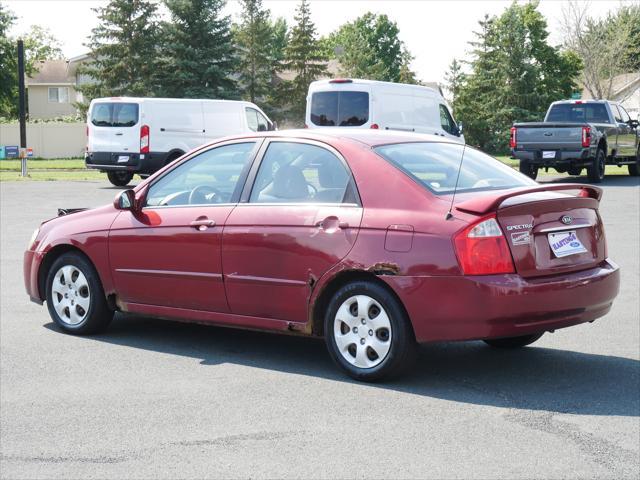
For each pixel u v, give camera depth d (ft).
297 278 19.56
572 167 78.59
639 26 188.34
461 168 20.02
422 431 15.53
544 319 17.89
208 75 183.52
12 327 24.66
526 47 210.18
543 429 15.62
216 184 21.66
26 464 14.17
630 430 15.56
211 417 16.44
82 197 66.18
